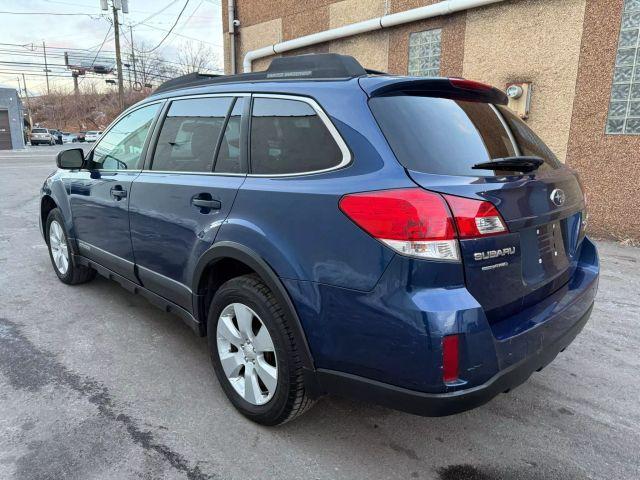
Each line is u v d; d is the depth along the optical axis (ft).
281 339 7.68
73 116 302.45
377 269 6.47
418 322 6.11
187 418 8.85
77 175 13.94
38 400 9.32
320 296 7.08
